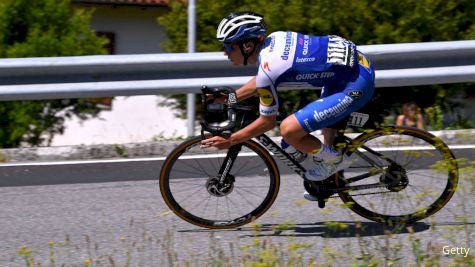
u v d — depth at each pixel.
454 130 21.81
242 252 14.44
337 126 15.24
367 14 25.42
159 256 14.37
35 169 20.19
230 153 15.66
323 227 15.79
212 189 15.73
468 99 26.11
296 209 16.94
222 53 21.70
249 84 15.84
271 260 12.08
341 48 14.41
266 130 14.71
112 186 19.00
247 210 16.25
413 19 25.42
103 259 14.25
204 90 15.64
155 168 20.09
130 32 46.69
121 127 38.84
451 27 25.69
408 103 24.67
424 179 16.64
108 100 38.56
